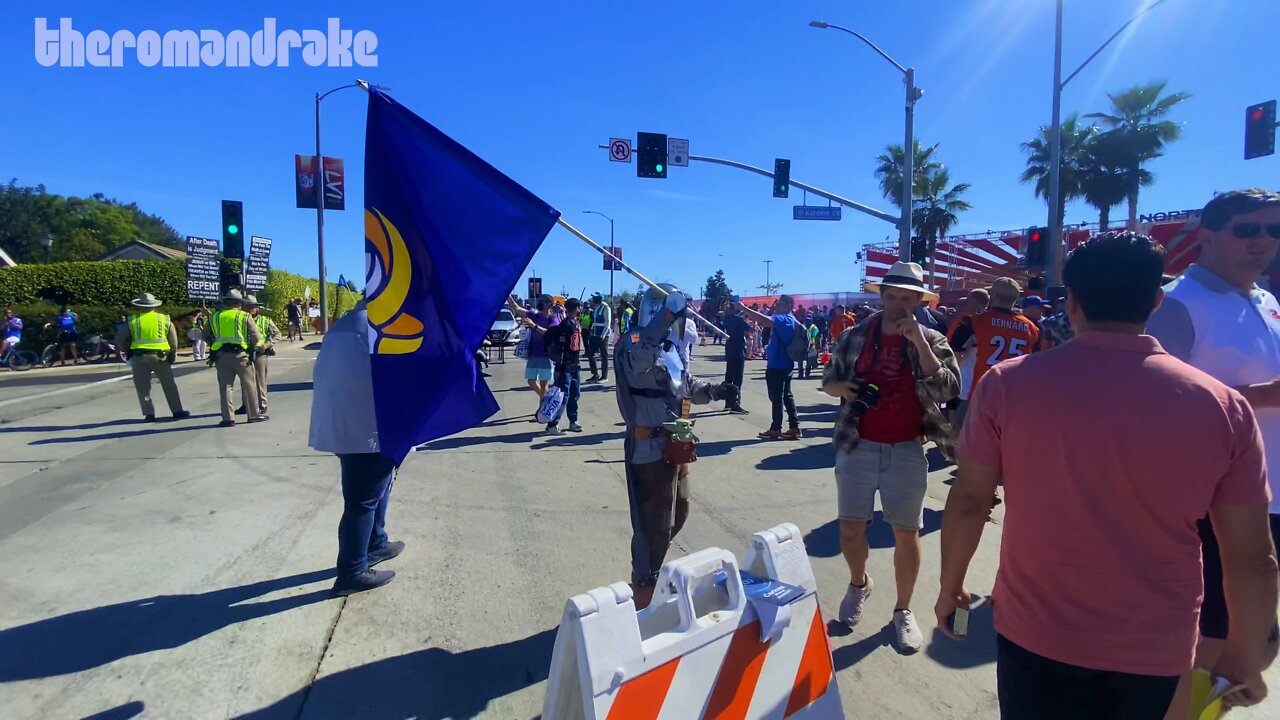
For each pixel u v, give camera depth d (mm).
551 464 6891
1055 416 1574
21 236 69188
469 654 3254
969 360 5625
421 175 3557
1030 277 8242
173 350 9406
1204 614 2193
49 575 4086
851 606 3514
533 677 3074
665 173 17672
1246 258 2264
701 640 2086
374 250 3475
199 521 5051
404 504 5523
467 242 3580
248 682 3012
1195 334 2289
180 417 9508
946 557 1877
